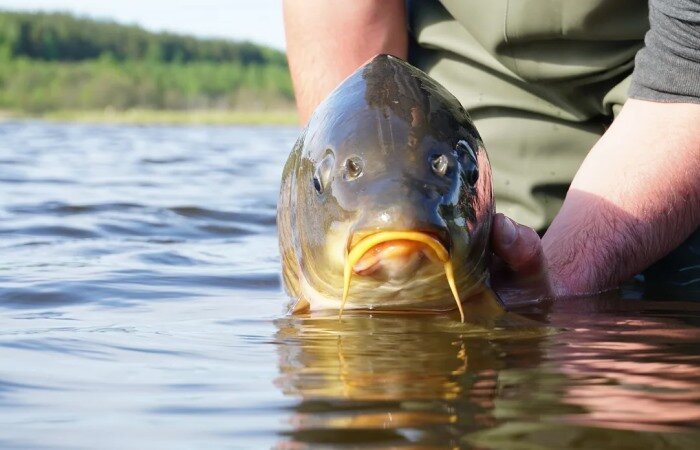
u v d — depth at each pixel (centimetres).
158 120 1527
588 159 108
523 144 122
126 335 82
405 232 76
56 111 1916
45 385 66
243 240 153
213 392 64
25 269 119
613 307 94
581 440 54
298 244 92
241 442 55
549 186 122
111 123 1223
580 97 120
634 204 103
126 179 266
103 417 60
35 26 2550
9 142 492
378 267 79
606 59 117
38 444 55
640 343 78
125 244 144
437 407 60
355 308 90
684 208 104
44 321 89
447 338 79
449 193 81
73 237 150
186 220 174
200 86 2203
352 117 85
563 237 104
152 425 58
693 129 105
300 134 98
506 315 89
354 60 122
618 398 62
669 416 58
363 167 82
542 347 76
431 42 126
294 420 58
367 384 65
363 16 123
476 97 124
